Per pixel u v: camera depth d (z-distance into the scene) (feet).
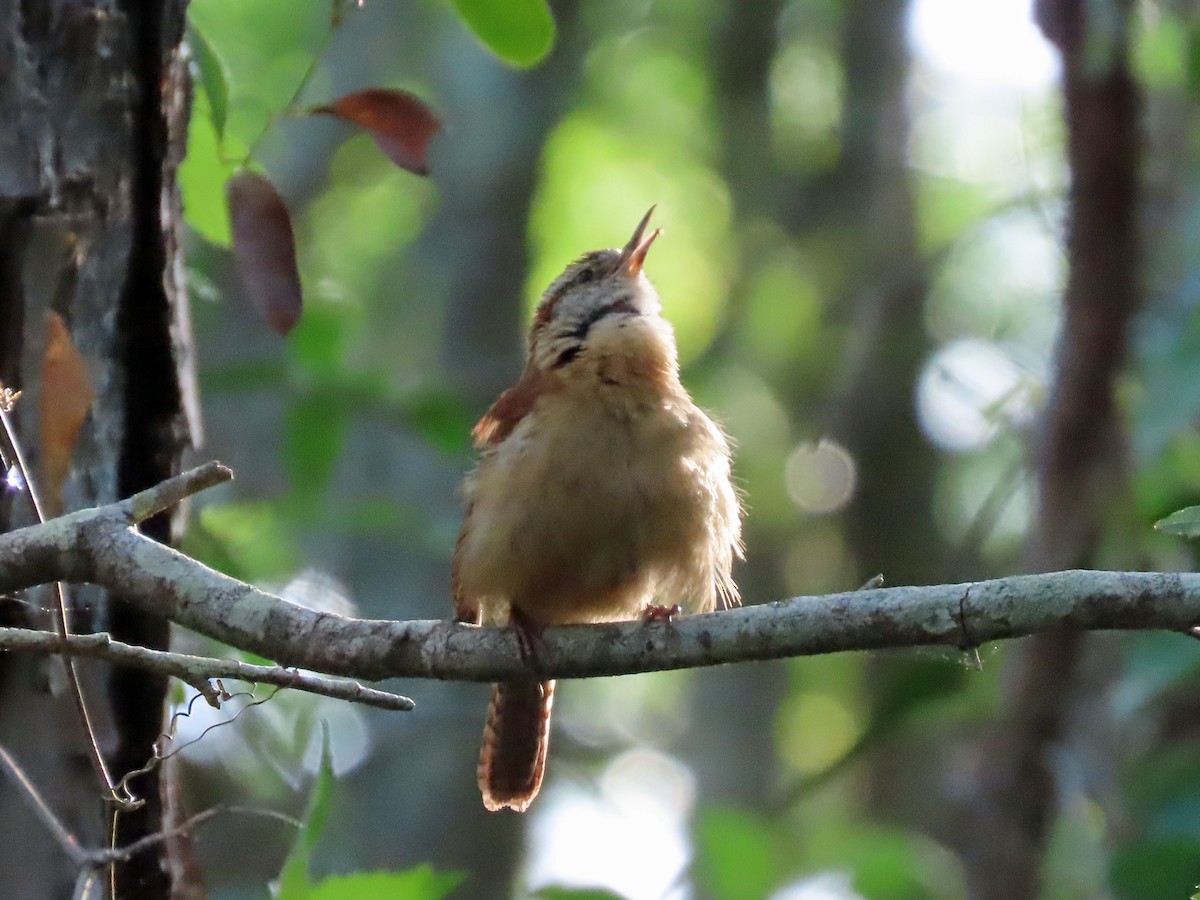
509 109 56.39
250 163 24.38
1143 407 31.42
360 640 19.90
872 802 58.08
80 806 21.89
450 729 49.24
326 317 39.65
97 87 22.44
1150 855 31.53
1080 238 32.01
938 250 55.42
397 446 48.75
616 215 73.92
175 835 22.39
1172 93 42.09
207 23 56.75
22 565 18.76
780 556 63.82
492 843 48.88
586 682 68.69
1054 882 38.06
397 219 70.08
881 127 64.28
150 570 19.06
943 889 38.70
